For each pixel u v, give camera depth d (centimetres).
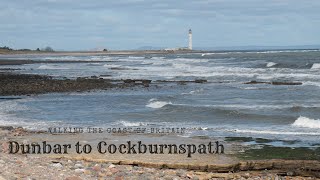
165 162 1398
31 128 2041
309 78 4450
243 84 4153
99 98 3247
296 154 1531
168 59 10925
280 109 2531
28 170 1138
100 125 2131
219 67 6588
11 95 3488
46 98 3284
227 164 1376
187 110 2533
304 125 2122
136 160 1418
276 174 1338
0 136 1800
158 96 3262
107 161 1400
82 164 1341
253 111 2483
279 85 3922
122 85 4247
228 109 2508
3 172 1074
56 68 7362
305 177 1315
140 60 10850
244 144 1700
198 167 1371
